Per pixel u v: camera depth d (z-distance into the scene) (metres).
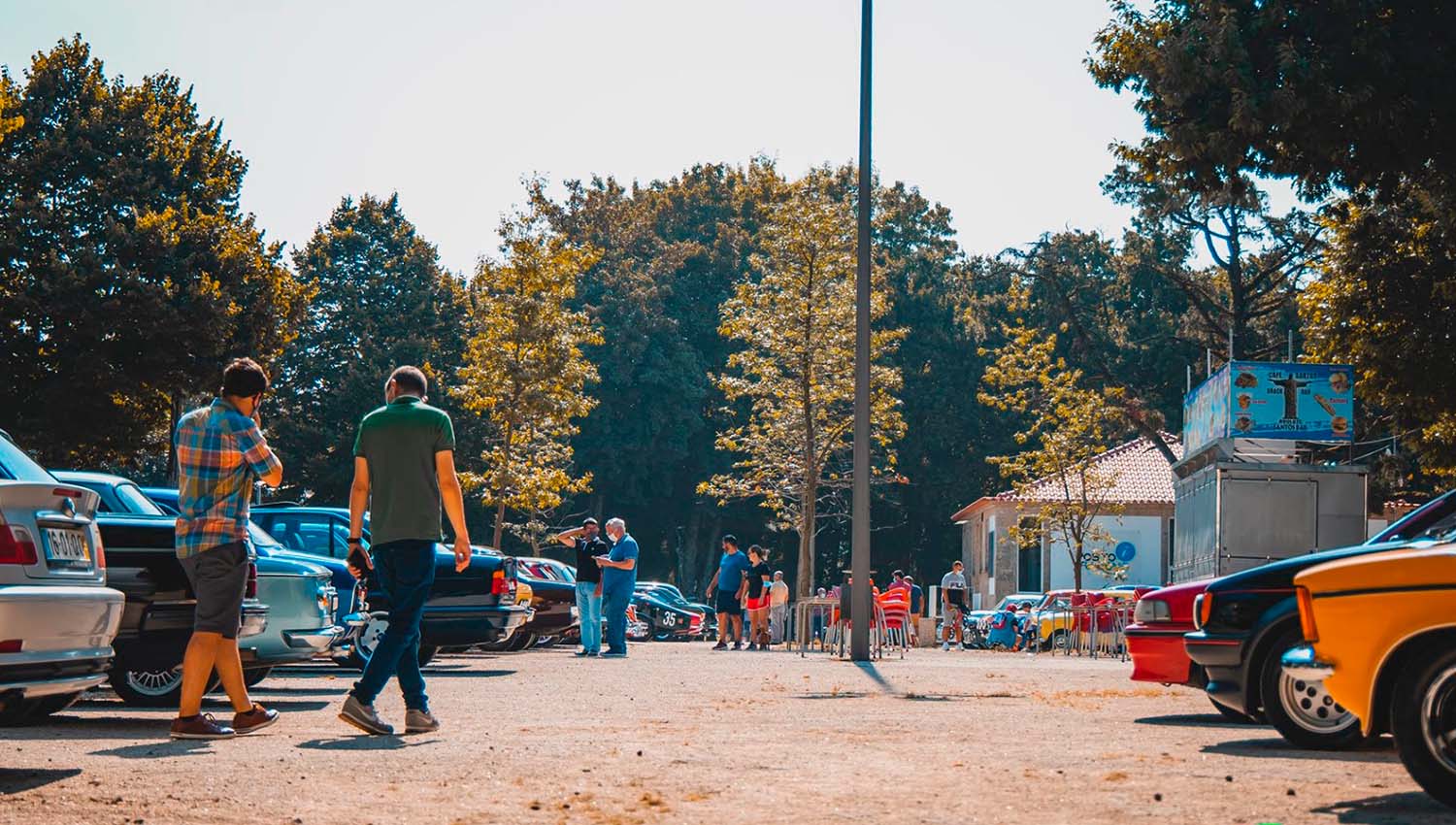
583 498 76.31
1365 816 6.08
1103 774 7.43
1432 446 28.72
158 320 40.66
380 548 9.44
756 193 50.50
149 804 6.35
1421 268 25.88
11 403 40.50
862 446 22.17
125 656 11.14
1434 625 6.36
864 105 22.59
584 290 77.88
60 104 44.62
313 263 70.00
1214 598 9.76
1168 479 54.81
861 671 18.72
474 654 25.27
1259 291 58.75
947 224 80.69
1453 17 19.81
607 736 9.43
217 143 47.81
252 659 12.37
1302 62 19.47
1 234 40.69
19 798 6.45
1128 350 66.75
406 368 9.77
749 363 46.97
